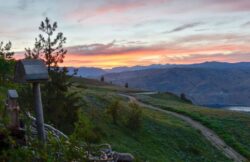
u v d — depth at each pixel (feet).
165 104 375.86
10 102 35.50
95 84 532.32
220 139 258.78
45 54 76.02
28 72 36.83
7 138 29.89
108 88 479.00
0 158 28.35
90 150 30.78
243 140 263.29
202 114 333.42
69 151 28.73
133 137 198.39
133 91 493.36
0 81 74.84
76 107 80.38
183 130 251.80
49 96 76.23
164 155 187.32
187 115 326.44
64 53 77.77
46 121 74.90
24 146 31.63
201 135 256.93
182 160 190.19
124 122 210.38
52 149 28.81
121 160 44.52
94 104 233.55
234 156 225.15
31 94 69.82
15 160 28.40
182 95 513.04
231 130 281.33
